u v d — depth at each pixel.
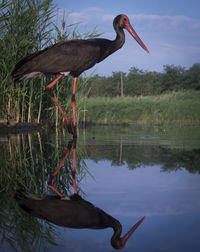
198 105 12.63
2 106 5.87
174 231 0.94
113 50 5.09
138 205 1.23
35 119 6.85
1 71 5.86
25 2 5.88
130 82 48.62
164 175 1.84
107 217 1.10
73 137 4.65
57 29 6.64
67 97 7.15
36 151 3.10
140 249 0.81
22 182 1.76
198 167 2.08
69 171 2.06
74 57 4.30
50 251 0.81
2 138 4.52
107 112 12.75
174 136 4.75
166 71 41.94
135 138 4.42
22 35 5.86
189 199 1.31
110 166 2.20
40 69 4.07
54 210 1.23
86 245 0.86
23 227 1.03
